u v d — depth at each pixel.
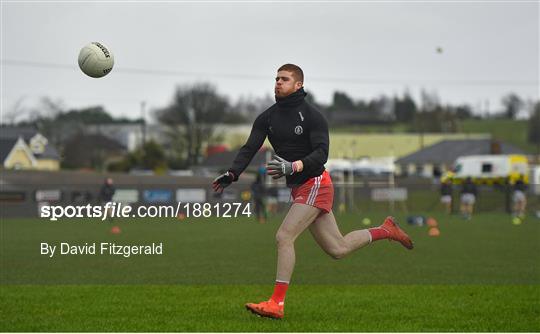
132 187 132.25
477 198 166.25
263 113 31.25
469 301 35.97
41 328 28.58
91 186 131.75
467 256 58.31
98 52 33.72
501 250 63.59
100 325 29.20
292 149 30.45
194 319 30.67
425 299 36.69
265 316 30.02
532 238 78.38
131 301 35.81
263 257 58.22
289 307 34.12
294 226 30.05
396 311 32.97
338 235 31.28
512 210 160.50
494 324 29.75
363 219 123.62
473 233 87.25
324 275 46.66
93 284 42.44
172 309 33.38
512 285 41.97
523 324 29.78
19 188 127.06
